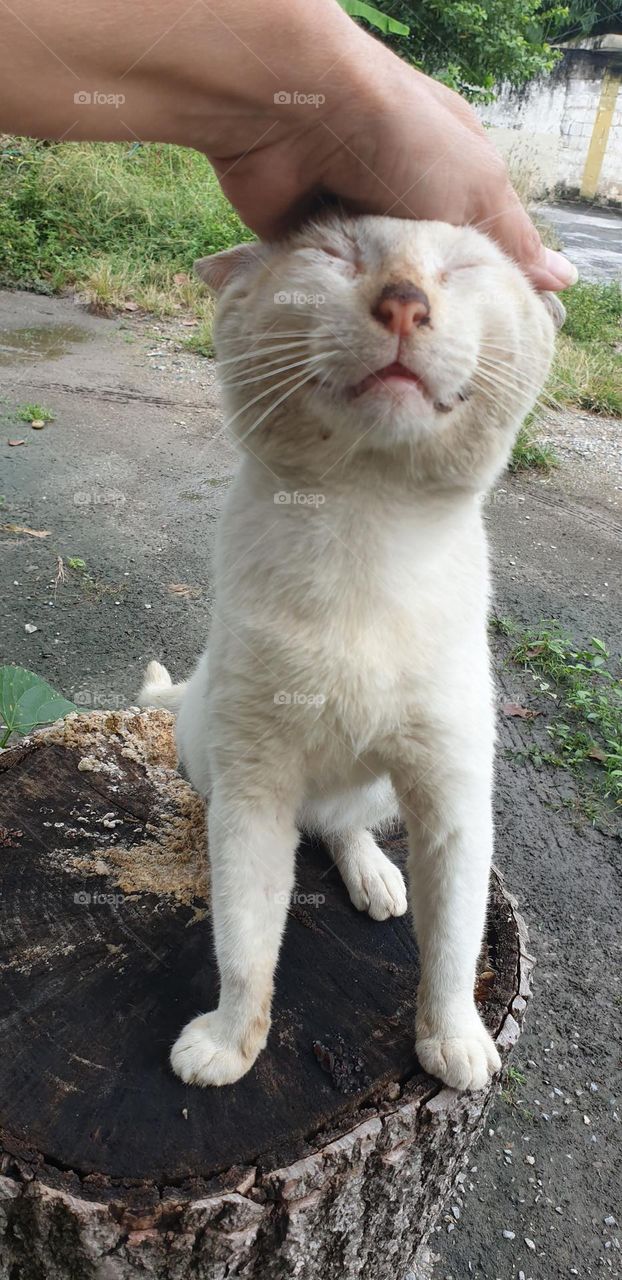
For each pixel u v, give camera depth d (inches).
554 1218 24.8
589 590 54.2
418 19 113.1
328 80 12.9
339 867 20.6
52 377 72.1
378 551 15.1
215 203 103.3
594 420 80.9
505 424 14.8
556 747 41.7
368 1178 15.6
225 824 16.4
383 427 13.5
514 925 19.8
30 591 46.4
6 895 18.8
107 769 22.5
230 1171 14.4
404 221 14.1
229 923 15.9
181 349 81.4
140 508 55.3
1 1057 15.8
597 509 64.9
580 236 149.1
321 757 16.7
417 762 16.2
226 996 16.0
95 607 45.9
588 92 171.3
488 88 124.4
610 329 99.7
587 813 38.1
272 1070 16.2
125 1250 14.0
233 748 16.3
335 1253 16.1
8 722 27.3
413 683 15.5
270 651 15.4
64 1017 16.6
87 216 99.3
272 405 14.1
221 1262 14.4
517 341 14.6
